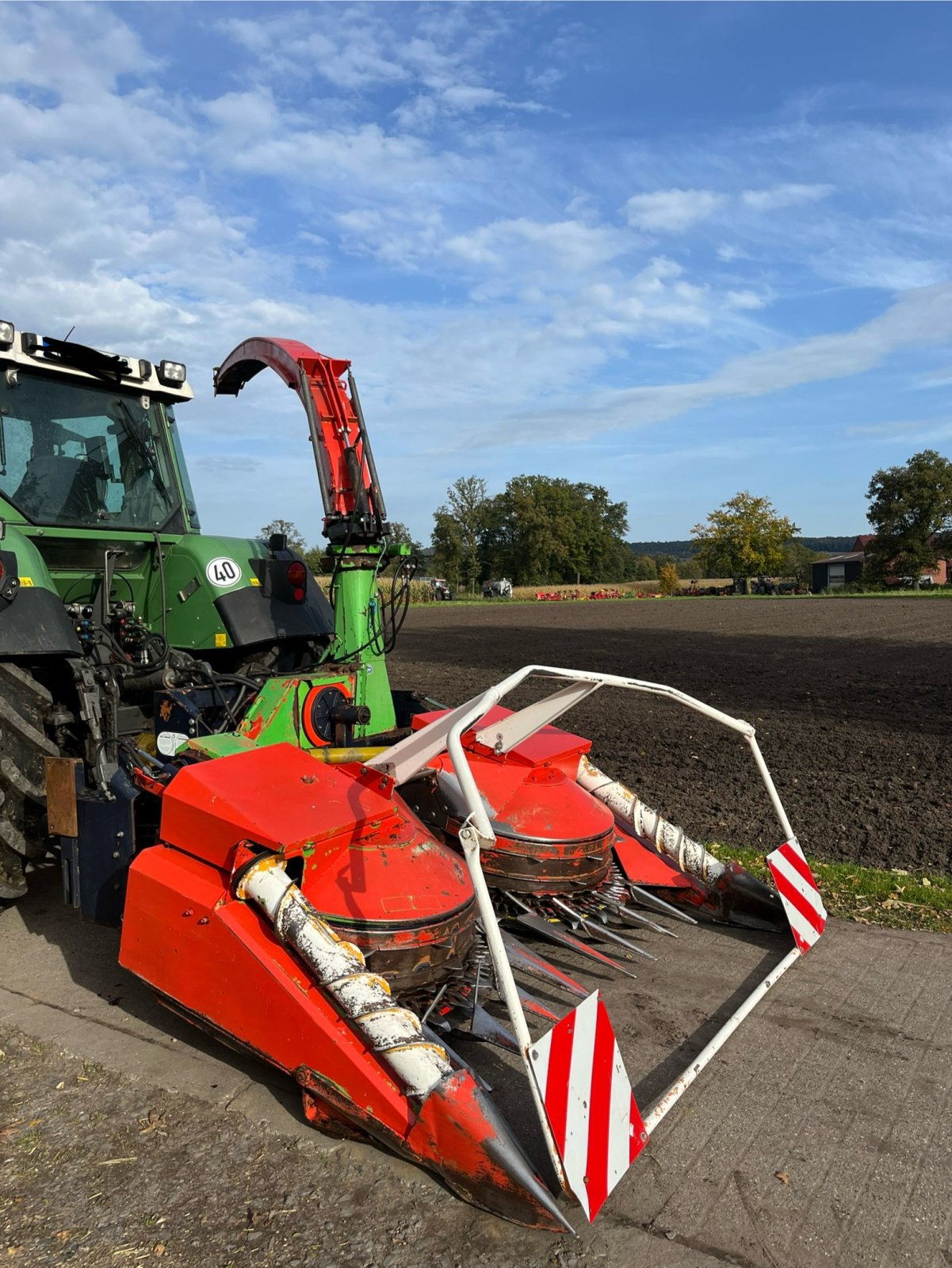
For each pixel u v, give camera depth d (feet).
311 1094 8.40
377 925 8.99
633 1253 7.10
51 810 11.44
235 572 16.20
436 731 10.19
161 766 10.82
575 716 33.30
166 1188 7.88
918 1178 8.00
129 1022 10.81
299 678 13.56
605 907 12.92
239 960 8.64
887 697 37.19
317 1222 7.46
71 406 15.52
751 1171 8.08
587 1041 7.52
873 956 12.55
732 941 13.08
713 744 27.89
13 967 12.35
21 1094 9.32
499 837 12.32
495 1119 7.37
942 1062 9.87
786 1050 10.09
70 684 13.57
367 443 14.65
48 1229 7.38
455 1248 7.16
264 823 8.87
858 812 20.12
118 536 15.85
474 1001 9.75
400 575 15.02
